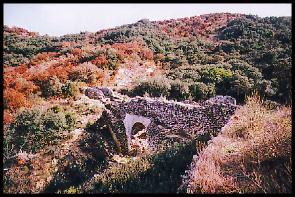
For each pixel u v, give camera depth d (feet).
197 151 32.91
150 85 67.15
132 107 54.70
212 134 38.47
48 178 40.93
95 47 83.82
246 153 28.91
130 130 52.37
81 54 79.15
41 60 76.79
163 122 52.01
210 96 65.98
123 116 53.78
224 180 26.12
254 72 70.59
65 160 44.39
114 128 51.65
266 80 65.51
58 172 42.19
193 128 49.60
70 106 58.18
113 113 54.85
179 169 32.40
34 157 44.50
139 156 45.37
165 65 83.76
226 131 36.06
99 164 44.75
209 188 25.71
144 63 82.64
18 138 47.52
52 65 73.77
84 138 49.49
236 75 68.44
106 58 78.89
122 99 63.62
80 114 56.18
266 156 27.27
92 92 64.23
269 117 35.68
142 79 71.87
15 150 45.68
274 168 25.99
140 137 52.70
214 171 27.07
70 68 71.82
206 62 85.76
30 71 68.39
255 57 81.71
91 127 53.21
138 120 53.67
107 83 72.64
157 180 31.60
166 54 90.12
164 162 34.37
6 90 56.65
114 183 33.42
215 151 30.27
